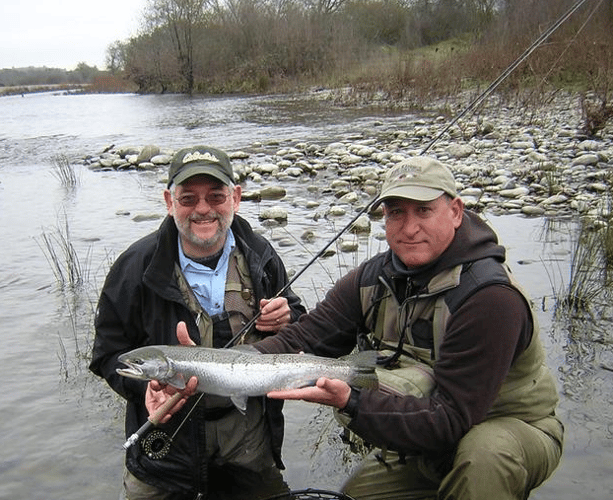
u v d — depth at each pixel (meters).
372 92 11.55
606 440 1.63
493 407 1.41
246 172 5.48
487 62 10.12
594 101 6.57
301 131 8.27
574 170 4.69
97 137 9.02
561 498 1.44
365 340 1.56
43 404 1.95
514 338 1.30
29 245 3.71
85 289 2.95
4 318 2.63
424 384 1.38
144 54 21.56
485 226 1.44
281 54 17.42
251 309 1.63
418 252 1.37
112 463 1.68
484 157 5.52
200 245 1.54
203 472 1.55
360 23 20.03
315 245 3.40
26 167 6.70
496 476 1.30
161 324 1.57
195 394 1.51
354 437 1.75
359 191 4.61
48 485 1.60
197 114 11.70
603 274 2.70
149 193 5.06
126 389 1.55
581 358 2.03
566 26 9.24
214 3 19.94
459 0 19.53
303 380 1.40
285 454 1.70
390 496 1.52
